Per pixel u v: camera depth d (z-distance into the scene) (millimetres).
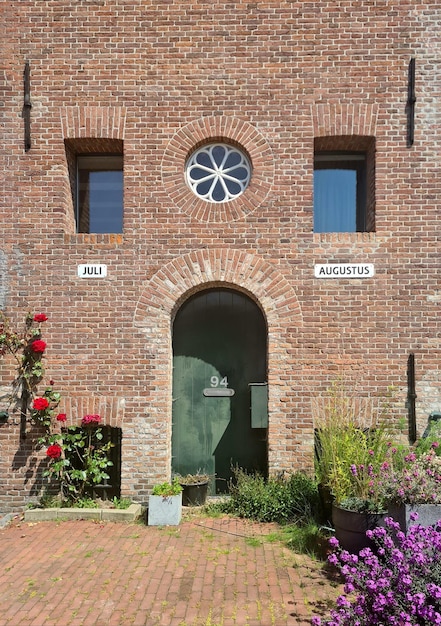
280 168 6527
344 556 3598
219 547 5164
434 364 6344
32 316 6512
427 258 6426
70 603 4105
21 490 6395
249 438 6836
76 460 6598
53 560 4891
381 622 3117
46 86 6656
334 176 7129
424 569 3326
